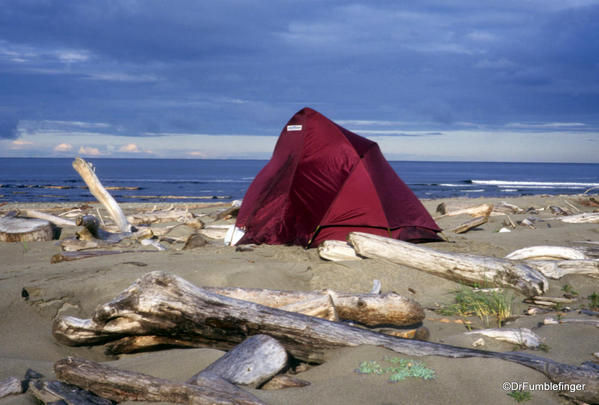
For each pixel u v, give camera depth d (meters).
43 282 5.20
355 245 6.51
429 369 3.04
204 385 2.72
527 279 5.63
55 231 10.98
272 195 8.48
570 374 2.95
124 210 18.34
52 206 21.05
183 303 3.57
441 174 116.62
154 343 3.87
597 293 5.72
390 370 3.04
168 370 3.17
